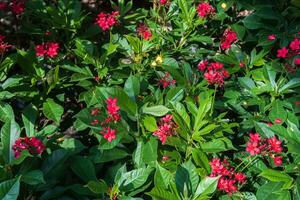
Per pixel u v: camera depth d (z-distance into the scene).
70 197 0.84
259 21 1.20
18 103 1.12
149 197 0.87
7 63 1.04
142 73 1.09
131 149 0.94
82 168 0.86
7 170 0.81
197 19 1.20
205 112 0.84
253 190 0.85
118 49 1.14
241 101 0.99
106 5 1.46
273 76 1.00
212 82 0.96
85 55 1.05
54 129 0.97
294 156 0.85
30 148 0.83
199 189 0.76
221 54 1.10
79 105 1.17
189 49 1.19
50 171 0.85
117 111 0.87
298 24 1.20
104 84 1.07
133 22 1.27
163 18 1.25
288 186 0.79
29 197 0.83
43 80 1.06
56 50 1.08
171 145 0.85
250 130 0.97
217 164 0.79
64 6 1.21
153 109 0.88
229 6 1.23
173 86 1.03
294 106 0.95
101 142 0.85
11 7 1.21
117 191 0.79
